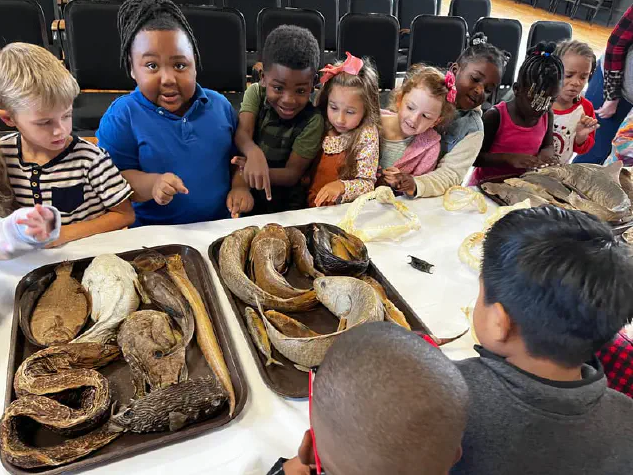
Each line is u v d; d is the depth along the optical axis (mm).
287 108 1219
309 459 526
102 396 603
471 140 1328
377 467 330
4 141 907
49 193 935
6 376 641
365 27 2420
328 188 1191
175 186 1012
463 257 1000
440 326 838
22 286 788
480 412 449
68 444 559
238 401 642
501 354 486
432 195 1266
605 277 408
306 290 809
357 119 1217
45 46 2014
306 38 1171
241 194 1260
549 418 434
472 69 1287
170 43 1016
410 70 1280
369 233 1036
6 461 540
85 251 913
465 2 3219
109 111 1152
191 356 707
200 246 974
